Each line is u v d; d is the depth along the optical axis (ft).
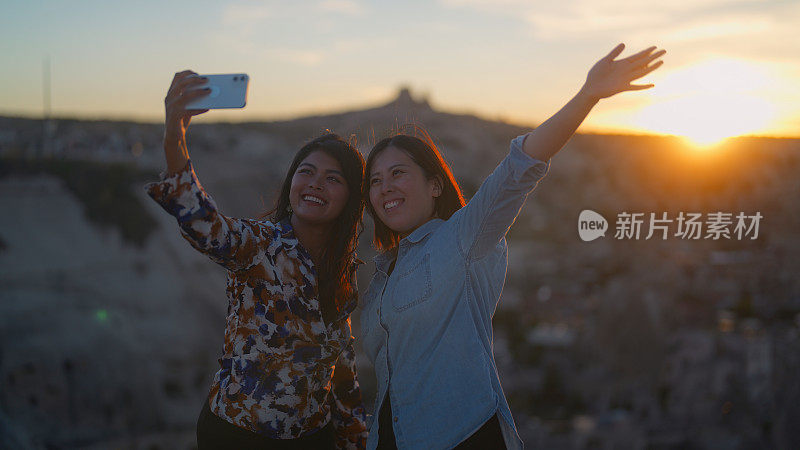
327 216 9.05
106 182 156.97
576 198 442.09
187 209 7.52
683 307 171.22
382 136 9.39
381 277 9.21
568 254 313.32
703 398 118.32
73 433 94.32
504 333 215.72
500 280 8.75
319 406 8.86
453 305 8.15
